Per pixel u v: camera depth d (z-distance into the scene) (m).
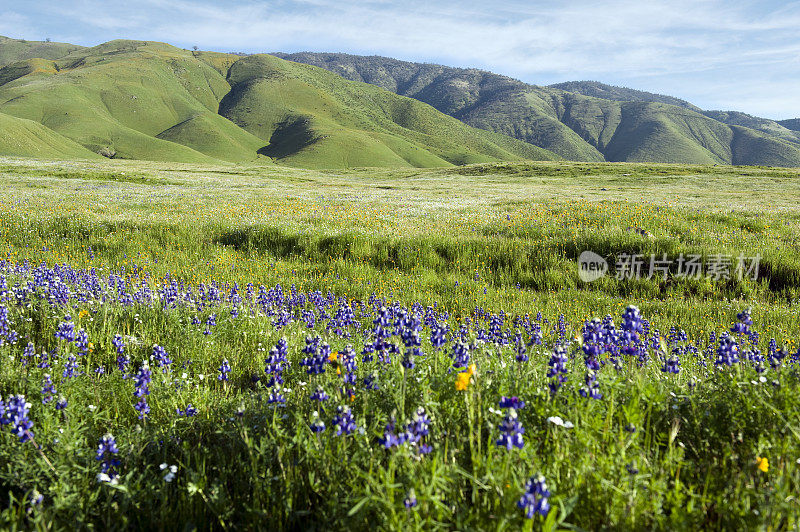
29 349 4.46
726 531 2.12
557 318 9.82
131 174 51.12
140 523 2.47
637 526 2.05
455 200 32.62
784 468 2.37
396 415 3.01
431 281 12.61
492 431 2.63
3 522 2.29
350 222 20.17
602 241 14.46
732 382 3.29
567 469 2.38
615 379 3.38
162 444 3.16
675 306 10.70
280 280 12.10
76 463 2.74
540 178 61.88
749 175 57.75
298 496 2.53
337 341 5.85
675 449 2.65
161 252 14.62
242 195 33.41
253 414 3.42
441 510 2.07
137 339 5.59
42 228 16.78
